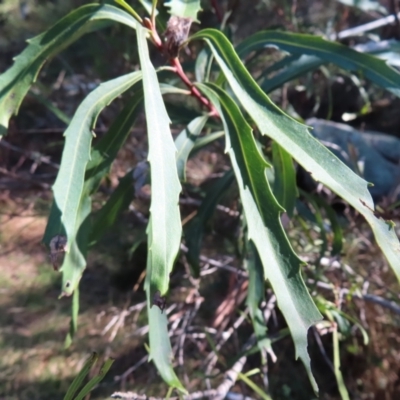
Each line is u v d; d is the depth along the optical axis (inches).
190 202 19.6
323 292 18.2
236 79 9.6
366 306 18.9
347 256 18.5
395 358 19.0
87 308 24.2
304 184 22.9
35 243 27.5
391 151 26.7
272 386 19.6
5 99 9.8
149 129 7.5
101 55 21.6
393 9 20.2
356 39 26.4
